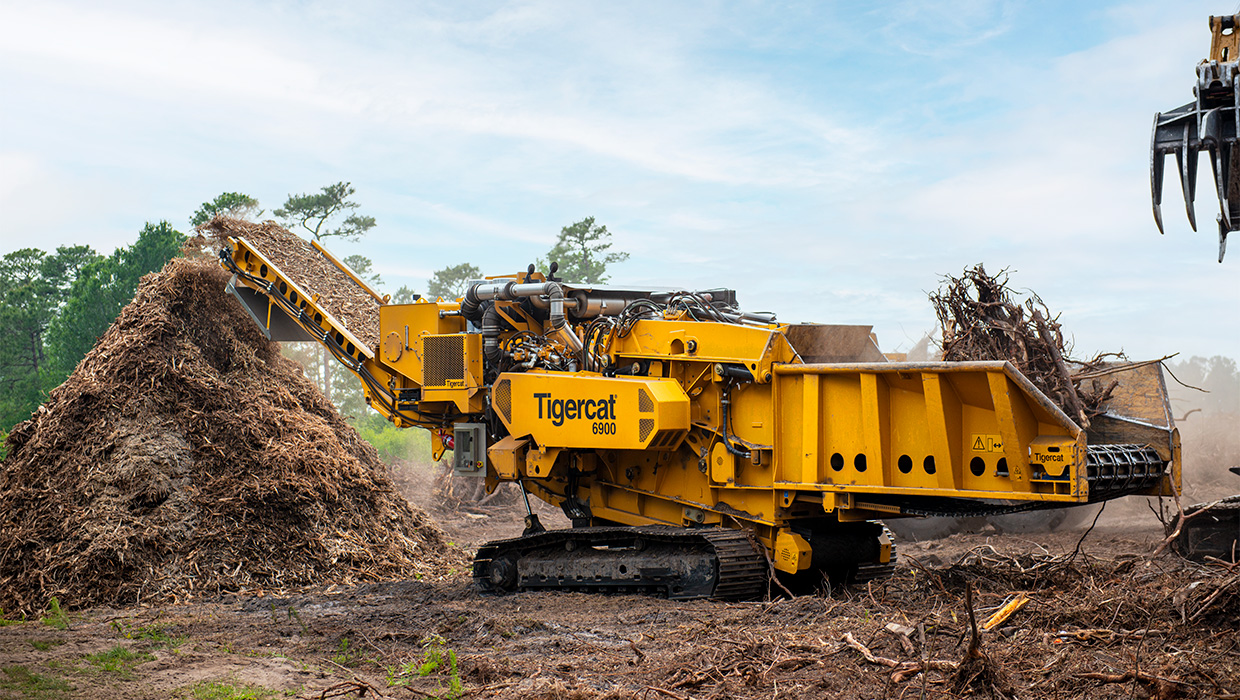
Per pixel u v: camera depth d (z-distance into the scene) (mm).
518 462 10008
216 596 10188
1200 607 6117
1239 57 5598
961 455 7605
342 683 6012
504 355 10430
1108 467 7426
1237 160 5879
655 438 8820
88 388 11727
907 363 7684
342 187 48500
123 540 10375
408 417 11453
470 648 7246
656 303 10391
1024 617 6617
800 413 8531
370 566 11406
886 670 5625
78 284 49438
